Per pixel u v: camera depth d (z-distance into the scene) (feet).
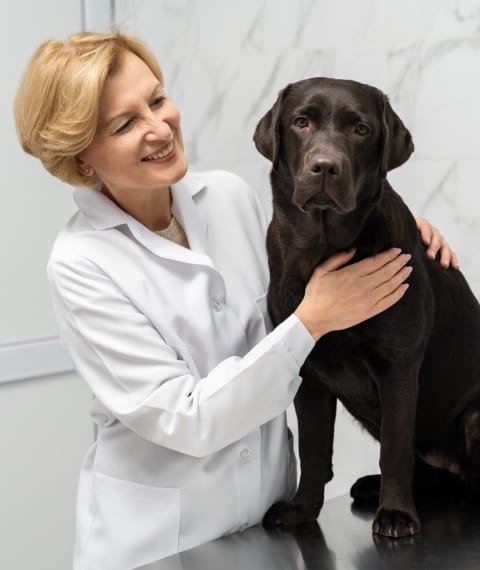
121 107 5.39
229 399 5.19
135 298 5.50
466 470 6.51
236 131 9.45
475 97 8.21
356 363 5.90
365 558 5.24
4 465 9.26
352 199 5.30
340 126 5.50
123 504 5.71
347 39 8.74
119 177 5.55
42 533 9.61
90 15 9.69
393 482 5.66
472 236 8.39
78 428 9.83
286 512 5.92
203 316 5.65
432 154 8.48
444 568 5.04
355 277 5.39
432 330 6.08
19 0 9.14
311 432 6.06
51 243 9.55
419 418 6.43
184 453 5.49
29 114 5.53
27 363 9.32
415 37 8.40
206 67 9.53
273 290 5.98
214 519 5.73
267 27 9.14
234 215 6.28
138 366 5.36
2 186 9.09
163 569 5.21
